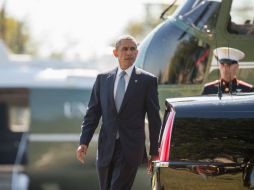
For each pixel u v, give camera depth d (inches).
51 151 1459.2
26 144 1476.4
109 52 911.7
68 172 1440.7
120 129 584.1
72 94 1461.6
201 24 744.3
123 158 582.6
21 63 1596.9
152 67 746.8
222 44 734.5
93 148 1387.8
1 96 1518.2
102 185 595.8
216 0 746.2
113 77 589.3
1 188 1492.4
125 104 582.9
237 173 487.2
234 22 738.2
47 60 1600.6
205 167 489.1
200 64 739.4
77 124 1462.8
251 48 726.5
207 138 492.7
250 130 490.6
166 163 493.7
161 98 743.1
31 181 1462.8
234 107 496.7
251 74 721.0
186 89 739.4
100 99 594.9
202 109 498.0
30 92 1483.8
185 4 760.3
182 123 496.1
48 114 1471.5
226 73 633.0
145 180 1189.7
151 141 586.2
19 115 1528.1
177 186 491.5
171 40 748.6
